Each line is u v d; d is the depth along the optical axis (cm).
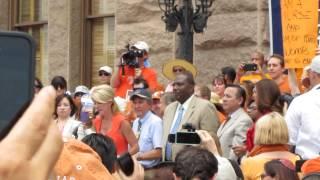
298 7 1253
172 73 1441
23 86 144
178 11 1564
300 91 1254
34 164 132
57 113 1201
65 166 500
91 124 1252
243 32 1653
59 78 1463
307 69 1052
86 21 2111
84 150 516
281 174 667
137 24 1861
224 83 1349
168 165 717
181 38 1561
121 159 629
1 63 146
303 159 829
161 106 1303
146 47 1505
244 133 1038
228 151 1048
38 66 2200
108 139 631
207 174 603
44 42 2194
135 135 1141
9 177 130
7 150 131
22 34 151
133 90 1384
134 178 627
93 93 1131
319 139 880
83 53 2109
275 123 805
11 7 2261
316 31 1248
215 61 1688
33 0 2223
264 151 809
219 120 1120
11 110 140
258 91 1007
